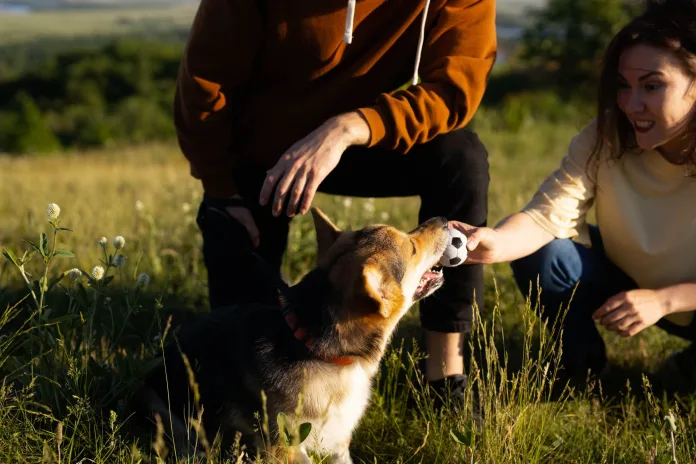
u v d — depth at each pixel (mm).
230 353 3557
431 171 3801
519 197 7984
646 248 3826
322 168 3236
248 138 3957
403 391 3947
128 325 4375
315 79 3678
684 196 3709
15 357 3664
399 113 3365
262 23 3529
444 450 3461
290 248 5836
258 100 3818
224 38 3496
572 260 3992
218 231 4016
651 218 3803
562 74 39125
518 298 5375
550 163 16219
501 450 3219
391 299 3514
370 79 3729
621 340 4801
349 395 3441
